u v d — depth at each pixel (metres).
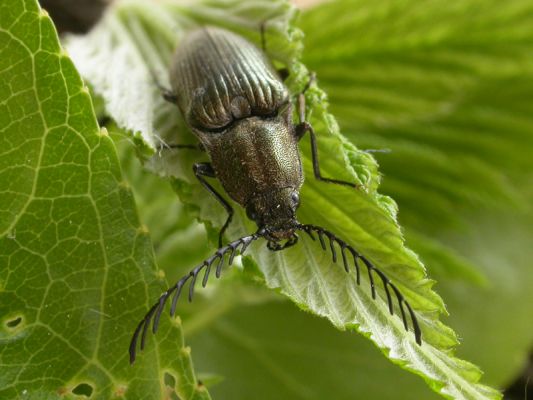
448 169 0.07
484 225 0.07
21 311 0.05
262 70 0.06
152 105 0.06
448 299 0.07
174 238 0.06
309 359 0.07
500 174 0.07
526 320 0.07
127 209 0.05
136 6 0.07
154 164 0.05
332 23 0.07
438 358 0.05
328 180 0.05
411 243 0.06
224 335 0.07
